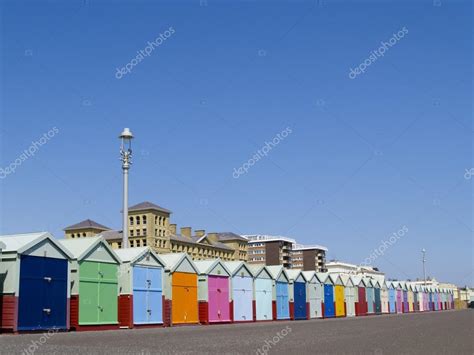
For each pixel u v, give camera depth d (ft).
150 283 137.80
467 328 115.55
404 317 212.84
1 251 100.63
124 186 159.02
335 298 250.98
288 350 62.59
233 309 171.53
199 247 593.42
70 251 115.03
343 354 57.52
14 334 96.73
